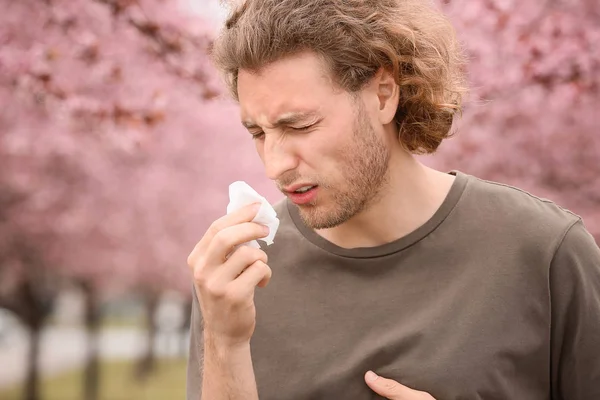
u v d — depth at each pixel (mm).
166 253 14430
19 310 15680
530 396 1638
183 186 13617
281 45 1434
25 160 11656
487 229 1658
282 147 1475
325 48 1447
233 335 1526
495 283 1619
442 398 1571
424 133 1676
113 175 12555
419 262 1658
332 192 1495
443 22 1764
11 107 8898
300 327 1693
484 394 1580
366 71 1505
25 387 15672
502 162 7004
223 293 1478
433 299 1635
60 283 18094
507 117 6352
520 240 1639
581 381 1648
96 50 5789
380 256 1667
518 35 5551
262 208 1501
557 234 1642
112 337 37281
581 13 5648
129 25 5602
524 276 1624
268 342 1709
